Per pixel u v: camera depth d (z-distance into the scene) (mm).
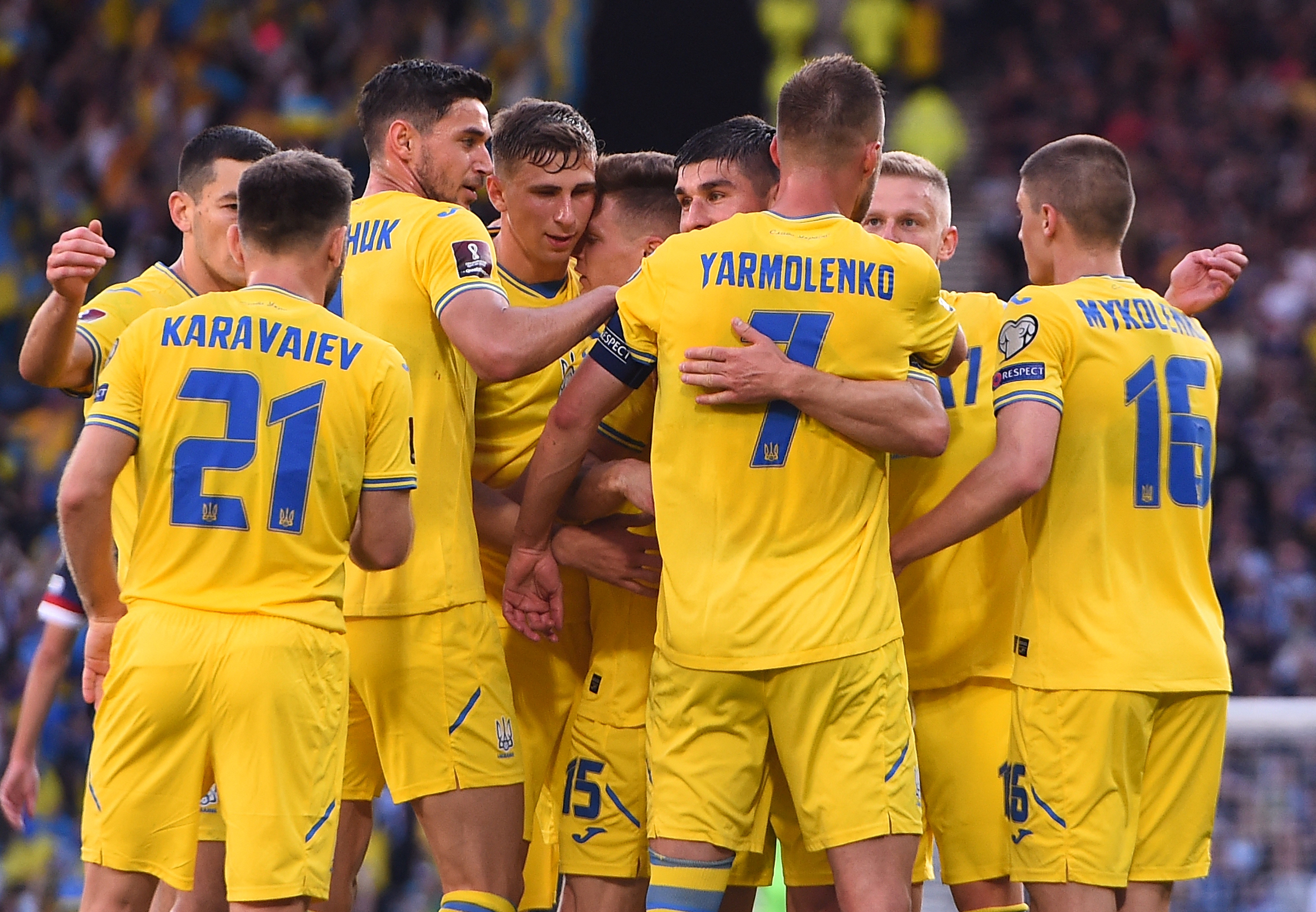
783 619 12305
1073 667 13445
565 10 61500
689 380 12273
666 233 14875
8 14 58656
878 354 12383
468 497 14141
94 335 14852
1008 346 13625
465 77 14633
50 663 17719
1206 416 14070
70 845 35531
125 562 14531
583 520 14273
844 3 60312
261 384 12492
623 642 14570
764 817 13125
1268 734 23156
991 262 54688
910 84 61969
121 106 57344
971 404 14742
